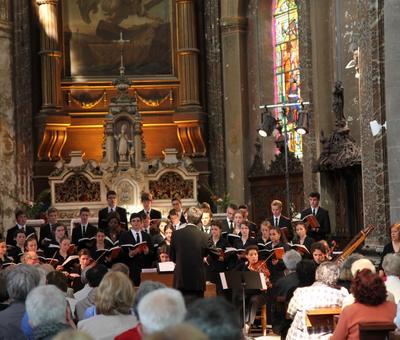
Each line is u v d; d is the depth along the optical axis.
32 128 24.92
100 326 6.66
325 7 20.09
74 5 25.67
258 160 24.39
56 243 16.19
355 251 16.05
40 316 6.00
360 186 18.69
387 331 6.80
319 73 20.14
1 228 24.05
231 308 4.18
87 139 25.52
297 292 9.22
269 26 24.86
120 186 23.33
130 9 25.94
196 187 23.75
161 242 16.19
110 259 14.98
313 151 20.39
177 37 25.86
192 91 25.44
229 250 14.62
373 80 15.48
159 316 4.69
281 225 17.06
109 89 25.67
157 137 25.78
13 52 24.80
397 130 14.77
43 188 24.67
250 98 25.09
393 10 14.77
